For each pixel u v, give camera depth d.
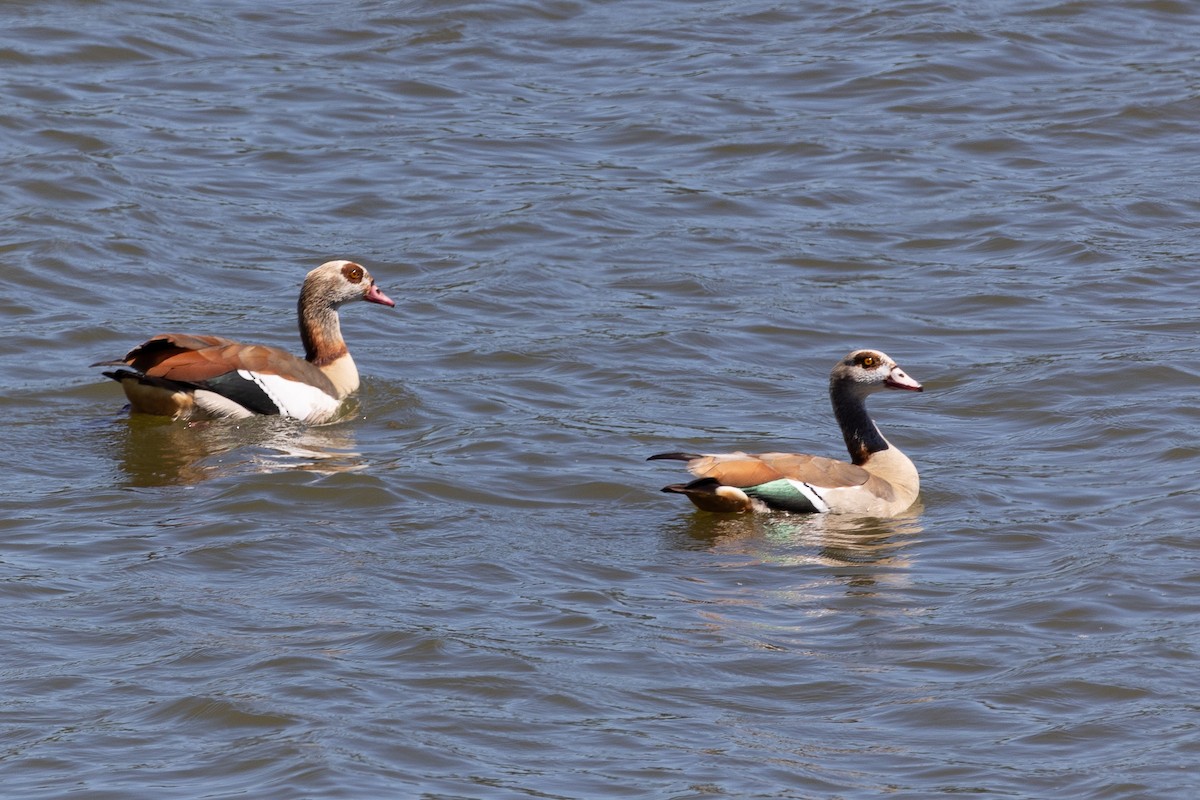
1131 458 17.86
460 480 17.00
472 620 13.70
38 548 14.95
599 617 13.84
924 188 27.09
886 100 30.48
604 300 23.02
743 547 15.50
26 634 13.19
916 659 13.21
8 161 26.45
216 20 33.19
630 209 26.16
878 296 23.25
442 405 19.50
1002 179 27.52
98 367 20.28
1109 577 14.66
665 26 33.69
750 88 30.94
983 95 30.78
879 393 20.17
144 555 14.84
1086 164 28.11
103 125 28.22
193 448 17.84
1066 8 34.75
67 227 24.34
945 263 24.42
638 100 30.33
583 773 11.39
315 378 19.16
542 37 33.16
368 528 15.67
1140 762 11.61
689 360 21.03
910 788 11.30
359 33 32.84
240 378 18.64
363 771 11.26
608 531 15.88
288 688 12.38
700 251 24.72
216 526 15.55
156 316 22.03
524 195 26.47
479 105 30.09
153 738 11.73
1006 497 16.88
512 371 20.61
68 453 17.59
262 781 11.13
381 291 22.14
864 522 16.12
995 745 11.88
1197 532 15.70
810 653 13.30
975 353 21.31
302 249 24.50
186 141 27.97
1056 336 21.77
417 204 26.14
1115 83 31.28
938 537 15.82
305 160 27.58
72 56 30.91
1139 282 23.59
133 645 13.06
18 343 20.86
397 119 29.34
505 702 12.34
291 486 16.59
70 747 11.57
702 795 11.12
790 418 19.27
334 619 13.59
